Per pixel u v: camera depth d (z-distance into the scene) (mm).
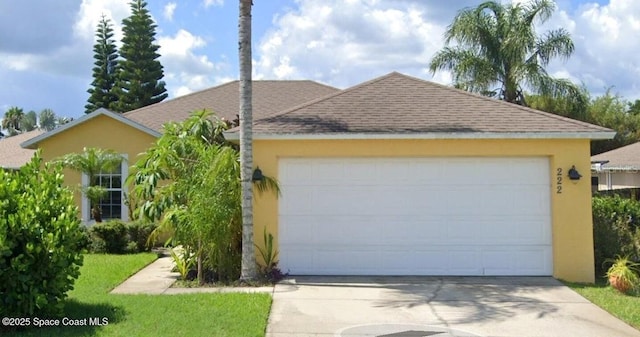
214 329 7129
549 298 9219
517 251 11156
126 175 16172
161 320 7492
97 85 41031
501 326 7590
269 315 8055
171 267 12023
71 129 16328
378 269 11180
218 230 10289
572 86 23234
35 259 7090
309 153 11125
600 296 9352
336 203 11227
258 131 10961
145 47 40375
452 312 8305
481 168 11188
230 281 10414
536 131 10820
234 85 20734
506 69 23750
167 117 18391
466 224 11180
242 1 10562
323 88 20766
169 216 10328
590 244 10922
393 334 7191
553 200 11016
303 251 11227
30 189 7535
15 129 64188
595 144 34969
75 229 7594
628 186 23828
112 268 11570
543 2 23359
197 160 11102
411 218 11219
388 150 11070
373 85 13008
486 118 11430
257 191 11039
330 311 8320
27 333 6844
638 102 43656
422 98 12383
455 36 24125
